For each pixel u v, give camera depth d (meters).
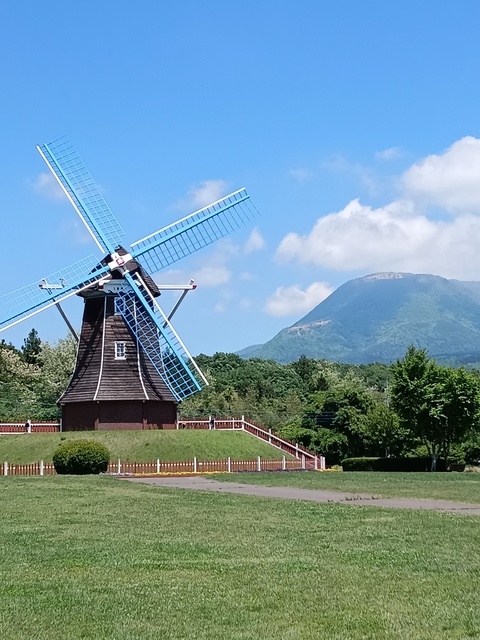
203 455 52.56
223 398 94.19
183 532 20.25
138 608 12.21
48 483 35.91
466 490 33.97
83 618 11.63
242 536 19.53
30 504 26.94
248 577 14.42
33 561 15.98
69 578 14.38
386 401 85.56
